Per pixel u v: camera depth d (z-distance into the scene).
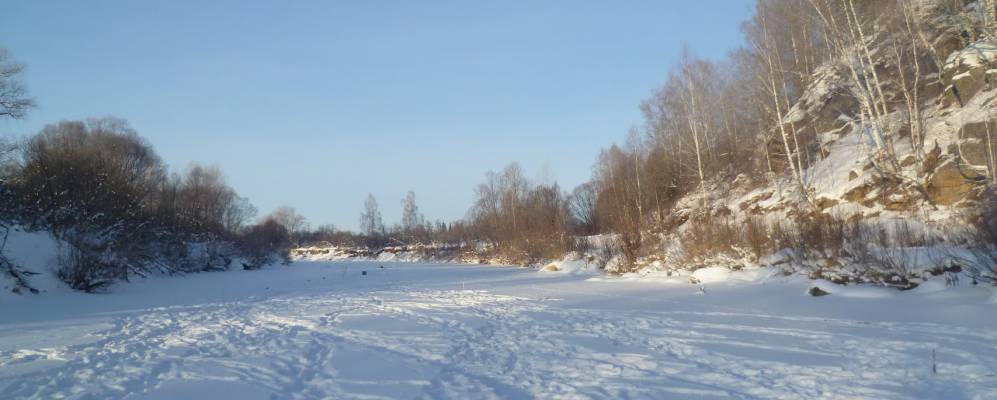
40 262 21.62
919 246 15.44
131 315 15.74
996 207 13.12
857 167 23.83
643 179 40.06
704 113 37.50
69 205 25.41
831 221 17.94
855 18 23.62
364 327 12.71
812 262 16.95
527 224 46.78
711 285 19.16
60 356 9.74
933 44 23.44
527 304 16.77
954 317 10.65
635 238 28.55
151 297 21.36
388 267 48.19
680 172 38.78
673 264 24.05
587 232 50.47
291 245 85.94
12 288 18.83
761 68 29.98
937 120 21.77
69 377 8.15
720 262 21.44
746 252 20.58
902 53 24.09
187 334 12.20
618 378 7.58
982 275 12.45
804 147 29.14
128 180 33.81
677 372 7.78
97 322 14.23
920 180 20.34
